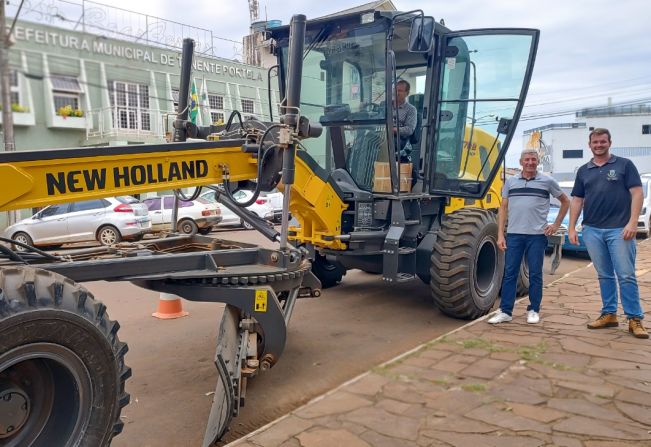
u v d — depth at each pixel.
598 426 3.61
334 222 6.49
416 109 7.28
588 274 8.96
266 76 4.83
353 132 7.10
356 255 7.07
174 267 4.22
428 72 7.04
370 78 6.51
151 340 6.19
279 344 4.43
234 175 4.66
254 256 4.77
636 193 5.42
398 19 6.21
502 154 6.98
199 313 7.40
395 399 4.11
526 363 4.78
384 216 6.88
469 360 4.90
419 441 3.48
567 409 3.87
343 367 5.26
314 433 3.62
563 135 54.06
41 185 3.59
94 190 3.83
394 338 6.18
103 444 3.11
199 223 17.34
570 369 4.61
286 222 4.63
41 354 2.83
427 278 7.25
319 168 6.25
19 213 4.87
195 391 4.77
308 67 6.77
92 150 3.79
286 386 4.80
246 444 3.49
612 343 5.27
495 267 7.09
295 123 4.38
